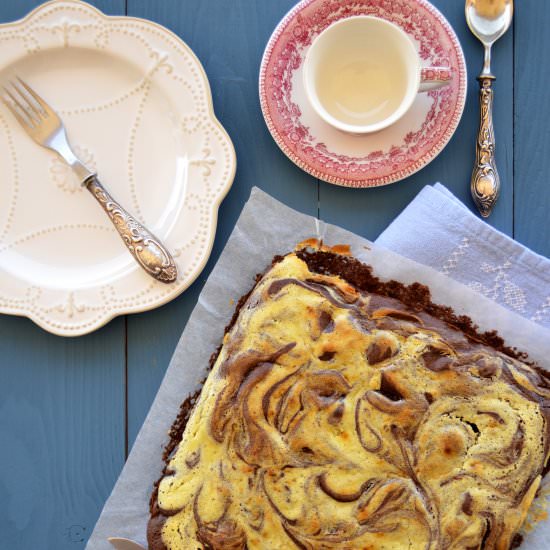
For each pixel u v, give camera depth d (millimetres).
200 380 782
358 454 709
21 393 808
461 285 758
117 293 790
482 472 706
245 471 714
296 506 708
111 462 804
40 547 804
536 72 795
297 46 789
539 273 771
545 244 794
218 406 721
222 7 802
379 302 739
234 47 802
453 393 714
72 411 806
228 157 785
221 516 713
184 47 786
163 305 802
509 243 773
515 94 795
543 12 794
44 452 806
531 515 734
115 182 804
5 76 798
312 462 711
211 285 785
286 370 719
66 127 804
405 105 758
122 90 802
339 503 708
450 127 776
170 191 801
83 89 803
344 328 723
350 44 775
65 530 804
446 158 797
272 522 709
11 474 807
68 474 805
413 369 718
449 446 707
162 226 795
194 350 783
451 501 704
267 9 801
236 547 709
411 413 711
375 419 712
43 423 806
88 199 806
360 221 799
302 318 727
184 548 716
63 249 804
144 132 802
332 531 705
